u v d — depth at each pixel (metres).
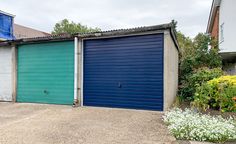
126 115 6.96
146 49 7.91
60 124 5.86
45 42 9.73
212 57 12.53
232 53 12.58
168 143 4.35
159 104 7.70
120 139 4.60
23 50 10.30
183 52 16.38
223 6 13.48
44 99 9.80
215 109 7.16
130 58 8.18
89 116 6.85
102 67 8.67
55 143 4.38
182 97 10.77
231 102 6.61
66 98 9.32
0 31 13.11
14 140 4.56
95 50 8.81
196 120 5.30
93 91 8.83
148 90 7.88
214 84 6.93
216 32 16.22
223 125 4.91
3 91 10.81
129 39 8.20
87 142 4.43
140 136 4.79
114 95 8.45
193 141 4.48
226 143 4.40
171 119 5.70
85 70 8.98
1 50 10.92
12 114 7.46
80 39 8.96
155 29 7.54
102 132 5.10
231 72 15.48
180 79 13.55
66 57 9.33
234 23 11.70
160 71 7.69
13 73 10.41
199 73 10.03
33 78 10.06
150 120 6.24
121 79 8.34
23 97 10.30
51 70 9.66
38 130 5.30
